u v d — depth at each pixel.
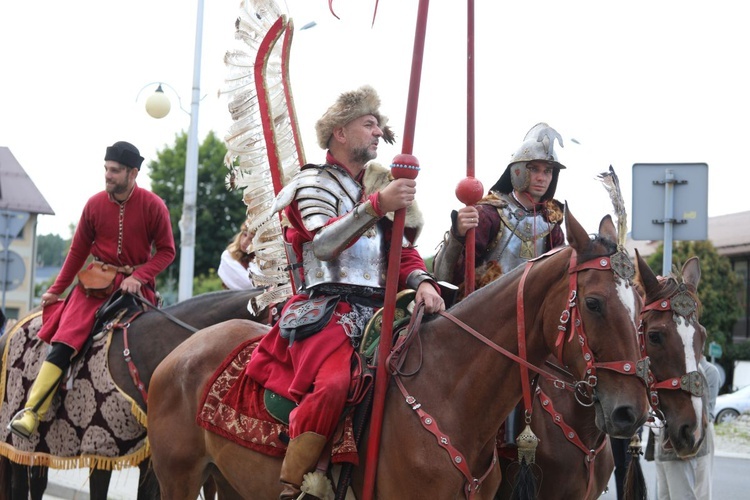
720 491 10.17
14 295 38.50
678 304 4.63
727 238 36.75
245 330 4.86
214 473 4.91
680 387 4.53
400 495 3.81
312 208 4.02
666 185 7.30
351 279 4.09
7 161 41.19
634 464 4.91
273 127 5.17
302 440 3.83
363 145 4.21
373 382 3.94
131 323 6.05
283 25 5.18
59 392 6.04
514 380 3.86
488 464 3.99
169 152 41.72
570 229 3.70
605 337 3.56
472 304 3.99
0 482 6.44
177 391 4.77
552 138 5.20
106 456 5.81
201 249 40.12
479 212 5.17
